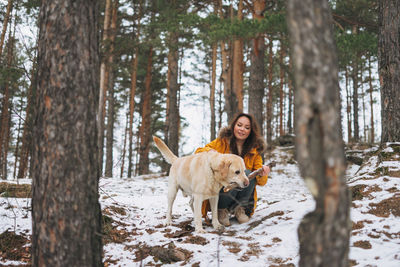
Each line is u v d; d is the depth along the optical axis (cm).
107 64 1258
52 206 181
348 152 1296
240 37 821
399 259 227
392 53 529
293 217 349
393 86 526
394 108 522
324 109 111
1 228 304
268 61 1812
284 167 1309
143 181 1025
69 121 184
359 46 791
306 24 113
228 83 1211
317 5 115
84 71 190
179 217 427
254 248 282
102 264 199
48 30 190
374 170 436
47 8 192
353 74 1975
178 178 380
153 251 281
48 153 183
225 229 355
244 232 340
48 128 185
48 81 187
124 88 2233
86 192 187
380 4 554
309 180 116
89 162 190
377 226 290
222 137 393
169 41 1198
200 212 345
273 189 966
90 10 197
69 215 181
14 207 374
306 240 124
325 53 114
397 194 345
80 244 182
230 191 363
